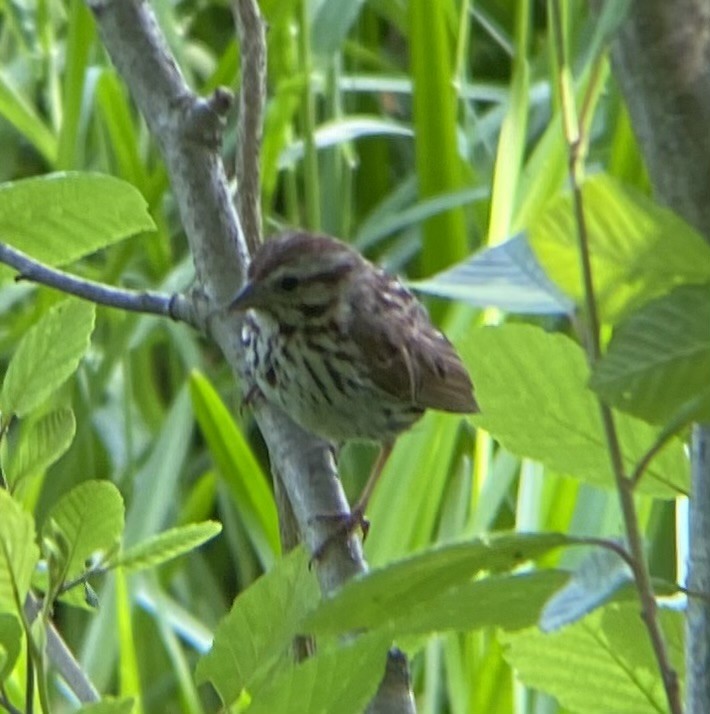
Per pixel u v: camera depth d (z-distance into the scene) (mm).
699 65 3287
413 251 11125
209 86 10117
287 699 3574
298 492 6062
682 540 5621
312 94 10102
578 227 3174
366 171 11883
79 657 10047
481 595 3531
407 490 8336
